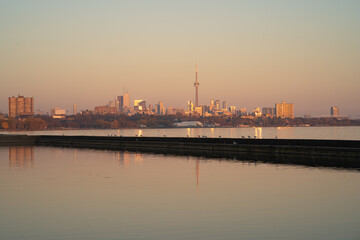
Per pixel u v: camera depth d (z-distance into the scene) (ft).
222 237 59.57
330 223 66.13
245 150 189.47
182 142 237.86
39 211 75.87
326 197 86.12
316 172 123.95
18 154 211.00
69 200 84.84
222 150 201.26
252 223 66.44
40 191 95.30
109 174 124.77
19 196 89.51
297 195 88.38
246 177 114.93
